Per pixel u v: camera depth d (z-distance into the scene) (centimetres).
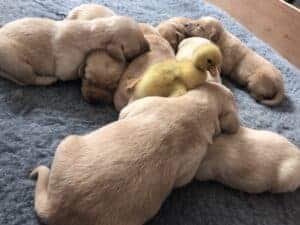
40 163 36
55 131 40
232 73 53
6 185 34
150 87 38
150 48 45
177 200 36
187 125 33
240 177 37
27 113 41
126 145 31
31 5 56
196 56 37
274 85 50
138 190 30
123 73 43
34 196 33
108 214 29
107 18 44
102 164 30
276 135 40
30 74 43
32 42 42
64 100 43
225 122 38
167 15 63
